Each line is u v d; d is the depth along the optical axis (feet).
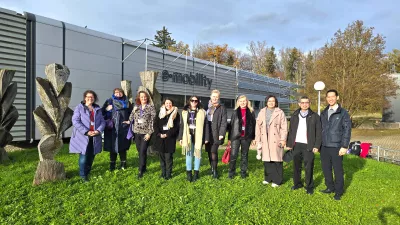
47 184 16.83
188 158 18.56
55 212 13.32
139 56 47.14
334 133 16.55
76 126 17.21
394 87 85.87
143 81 27.99
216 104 19.13
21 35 32.09
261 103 94.22
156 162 23.88
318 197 16.61
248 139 19.63
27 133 32.76
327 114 17.04
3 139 23.57
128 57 44.93
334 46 88.58
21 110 32.19
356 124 99.04
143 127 18.99
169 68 54.90
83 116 17.61
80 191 16.21
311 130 16.88
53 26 34.78
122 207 14.16
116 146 20.03
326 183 17.51
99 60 40.19
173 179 18.94
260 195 16.60
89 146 17.85
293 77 219.82
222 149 35.58
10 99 24.23
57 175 17.61
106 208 14.01
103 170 20.71
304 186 18.33
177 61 57.16
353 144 40.27
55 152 17.76
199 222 12.80
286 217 13.65
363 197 16.97
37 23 33.32
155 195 15.96
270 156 18.19
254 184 18.44
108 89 41.52
